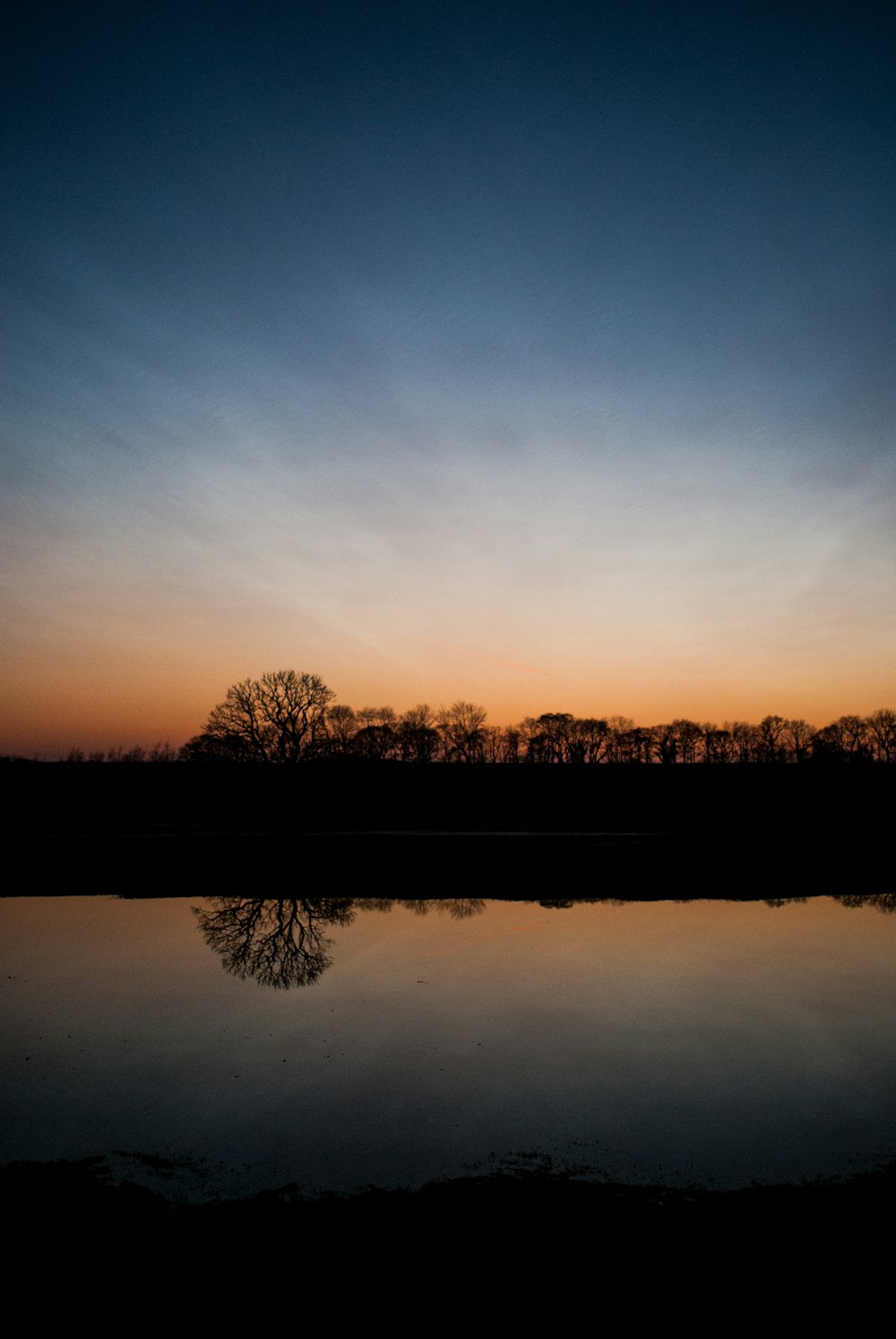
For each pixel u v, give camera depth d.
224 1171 12.09
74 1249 10.01
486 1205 11.10
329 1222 10.65
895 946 26.80
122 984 22.56
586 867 42.03
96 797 83.62
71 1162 12.37
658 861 43.47
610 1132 13.48
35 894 36.31
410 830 60.56
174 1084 15.46
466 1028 18.78
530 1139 13.21
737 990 21.75
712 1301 9.05
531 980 22.73
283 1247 10.08
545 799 88.56
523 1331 8.59
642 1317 8.78
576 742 151.88
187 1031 18.59
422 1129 13.55
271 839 52.50
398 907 33.66
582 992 21.64
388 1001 20.91
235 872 40.97
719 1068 16.30
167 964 24.75
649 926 29.98
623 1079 15.73
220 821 67.94
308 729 84.25
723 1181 11.81
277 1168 12.21
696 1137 13.27
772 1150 12.83
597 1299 9.09
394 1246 10.11
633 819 70.69
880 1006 20.33
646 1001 20.83
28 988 22.22
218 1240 10.20
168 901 34.97
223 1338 8.48
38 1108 14.36
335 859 44.53
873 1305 8.98
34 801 80.25
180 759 103.19
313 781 88.19
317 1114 14.14
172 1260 9.79
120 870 41.47
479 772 103.06
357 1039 18.05
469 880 38.84
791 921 30.64
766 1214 10.82
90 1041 17.91
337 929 29.70
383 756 136.12
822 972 23.50
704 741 149.25
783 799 85.75
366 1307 8.95
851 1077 15.83
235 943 27.64
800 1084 15.48
